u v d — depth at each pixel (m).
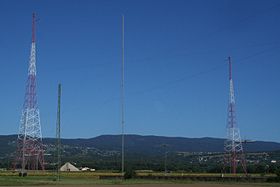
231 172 176.62
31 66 143.75
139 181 114.25
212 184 99.06
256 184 99.31
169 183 104.19
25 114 147.38
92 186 85.38
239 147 157.50
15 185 85.94
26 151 147.75
